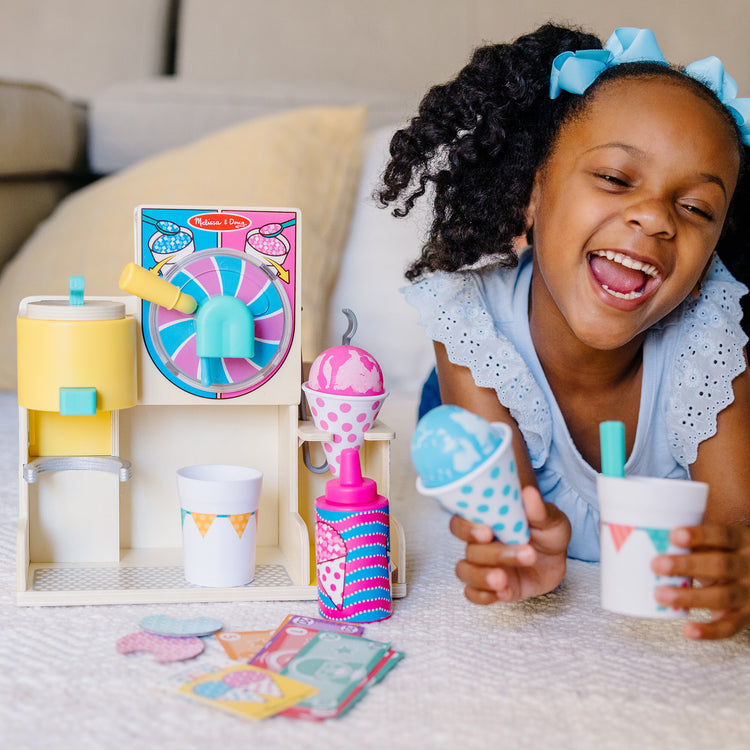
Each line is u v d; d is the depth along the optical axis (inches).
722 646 31.9
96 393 33.9
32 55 91.6
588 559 42.3
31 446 37.3
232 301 35.2
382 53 90.0
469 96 43.5
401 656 30.2
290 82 90.1
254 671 28.2
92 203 72.7
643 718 26.4
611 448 28.5
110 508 38.2
